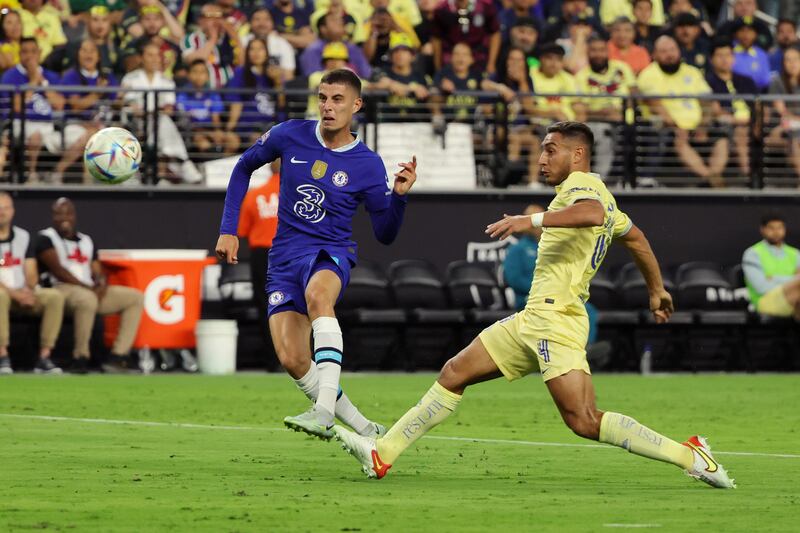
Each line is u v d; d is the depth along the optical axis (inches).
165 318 1690.5
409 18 2006.6
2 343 1625.2
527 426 1051.3
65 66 1841.8
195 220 1796.3
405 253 1836.9
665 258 1887.3
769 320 1796.3
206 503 593.6
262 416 1104.2
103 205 1777.8
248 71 1856.5
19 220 1756.9
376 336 1801.2
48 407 1158.3
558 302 663.8
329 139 775.1
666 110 1923.0
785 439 978.7
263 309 1651.1
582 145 673.6
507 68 1891.0
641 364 1819.6
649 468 770.8
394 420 1094.4
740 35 1990.7
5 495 615.8
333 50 1820.9
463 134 1850.4
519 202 1845.5
